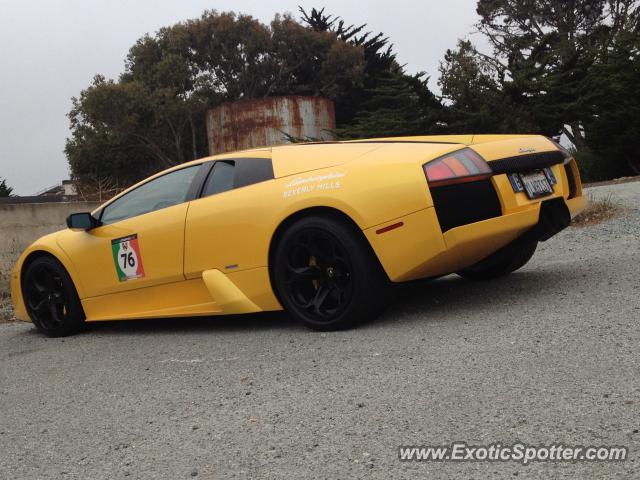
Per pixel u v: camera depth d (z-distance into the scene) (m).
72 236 5.30
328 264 4.00
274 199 4.18
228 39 46.59
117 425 2.84
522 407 2.42
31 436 2.84
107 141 44.25
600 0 42.12
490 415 2.39
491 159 3.89
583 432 2.17
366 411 2.58
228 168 4.59
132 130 43.88
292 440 2.41
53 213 9.62
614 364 2.74
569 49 34.12
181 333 4.71
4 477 2.42
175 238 4.64
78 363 4.18
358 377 3.02
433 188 3.72
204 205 4.54
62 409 3.19
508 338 3.31
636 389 2.46
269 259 4.21
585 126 23.72
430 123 26.44
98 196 11.53
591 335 3.18
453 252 3.74
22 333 5.81
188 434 2.61
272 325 4.51
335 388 2.91
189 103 44.25
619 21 39.84
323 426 2.50
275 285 4.25
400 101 27.84
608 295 3.93
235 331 4.48
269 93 49.31
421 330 3.72
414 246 3.73
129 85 43.16
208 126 38.47
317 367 3.28
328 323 4.01
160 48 47.84
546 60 26.34
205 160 4.77
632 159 22.91
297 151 4.37
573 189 4.46
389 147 4.09
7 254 8.98
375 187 3.82
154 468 2.33
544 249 6.36
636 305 3.61
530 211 3.92
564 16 42.88
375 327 3.94
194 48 47.06
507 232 3.83
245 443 2.44
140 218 4.89
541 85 24.84
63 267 5.31
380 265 3.91
